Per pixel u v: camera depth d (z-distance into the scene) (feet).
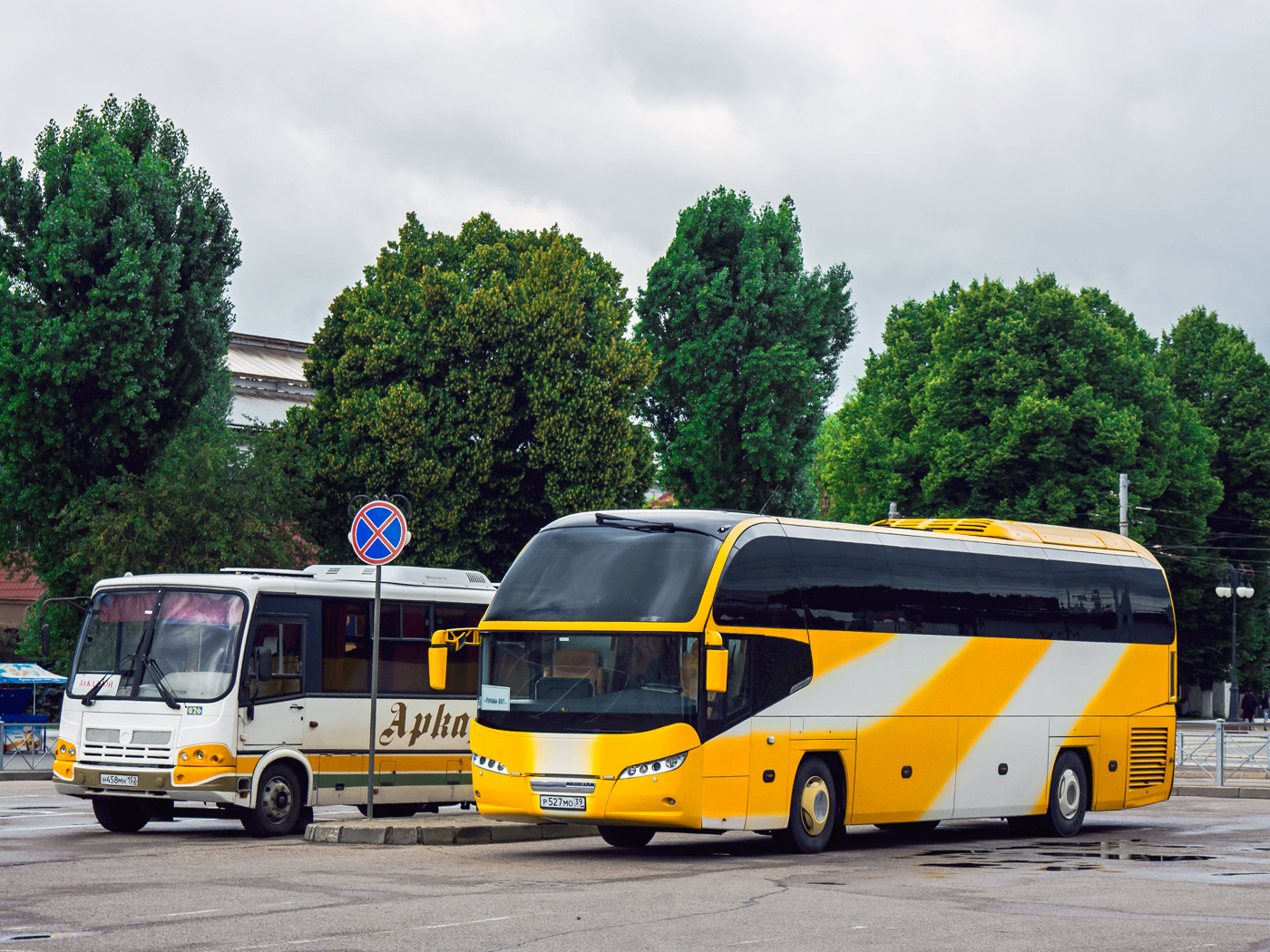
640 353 152.87
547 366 146.61
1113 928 34.60
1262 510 217.97
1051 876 46.62
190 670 62.18
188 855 51.29
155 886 41.68
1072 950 31.07
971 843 61.67
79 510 129.39
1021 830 67.82
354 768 66.39
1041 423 181.68
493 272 154.30
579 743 50.90
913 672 59.93
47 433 130.62
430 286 147.64
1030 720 65.21
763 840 62.13
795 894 40.98
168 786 60.59
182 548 129.49
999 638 64.18
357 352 147.43
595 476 145.59
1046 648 66.49
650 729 50.49
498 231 165.78
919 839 64.69
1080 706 67.82
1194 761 112.98
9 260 133.69
